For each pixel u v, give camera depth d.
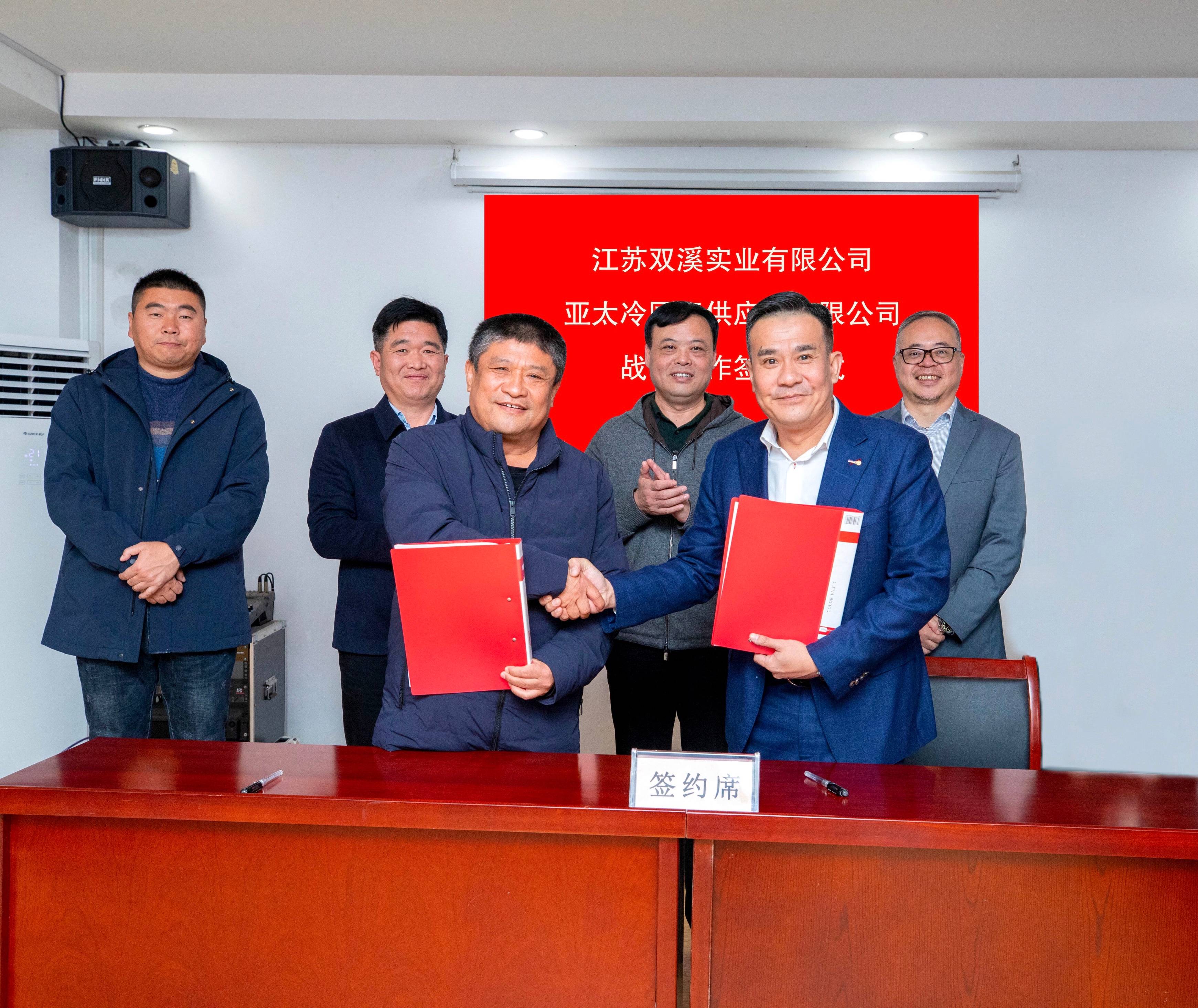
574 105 3.52
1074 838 1.36
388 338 2.81
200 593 2.57
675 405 2.80
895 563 1.86
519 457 1.93
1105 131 3.56
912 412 2.96
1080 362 3.80
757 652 1.79
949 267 3.79
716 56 3.32
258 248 3.87
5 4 2.97
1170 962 1.38
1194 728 3.81
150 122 3.59
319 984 1.49
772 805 1.46
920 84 3.48
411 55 3.34
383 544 2.67
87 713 2.57
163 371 2.66
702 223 3.83
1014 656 3.84
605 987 1.45
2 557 3.28
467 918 1.47
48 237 3.70
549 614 1.84
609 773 1.62
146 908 1.50
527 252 3.84
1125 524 3.81
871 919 1.42
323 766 1.66
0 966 1.50
